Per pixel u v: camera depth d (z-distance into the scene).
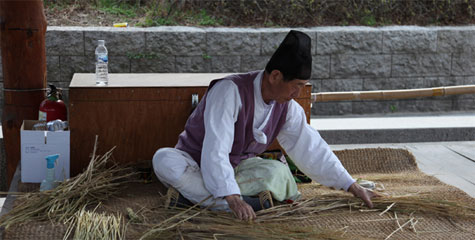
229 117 2.60
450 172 3.96
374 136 5.08
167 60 6.62
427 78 7.28
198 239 2.39
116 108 3.30
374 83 7.15
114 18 7.14
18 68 3.64
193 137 2.80
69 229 2.47
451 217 2.75
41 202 2.74
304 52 2.47
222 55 6.72
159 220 2.63
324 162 2.88
